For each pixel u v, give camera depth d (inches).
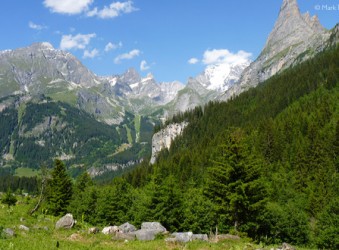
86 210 2957.7
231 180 1934.1
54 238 1042.7
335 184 3607.3
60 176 3221.0
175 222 2385.6
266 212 2262.6
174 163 6087.6
